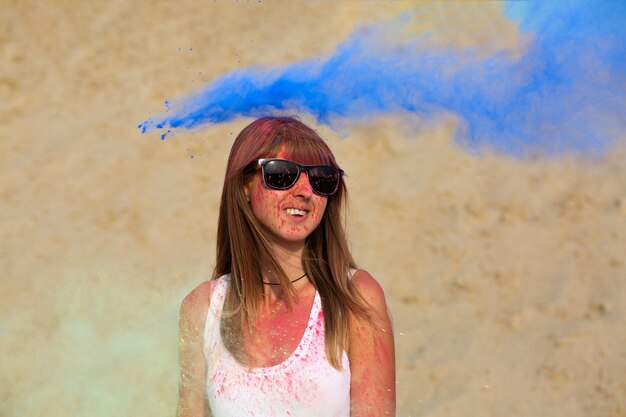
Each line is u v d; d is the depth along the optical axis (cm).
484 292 505
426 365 436
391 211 594
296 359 180
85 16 980
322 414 178
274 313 189
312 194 187
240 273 194
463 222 578
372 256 543
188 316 200
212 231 586
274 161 188
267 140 191
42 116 789
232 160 198
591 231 557
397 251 550
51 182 680
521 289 505
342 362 181
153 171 677
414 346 455
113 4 1005
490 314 483
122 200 641
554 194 601
